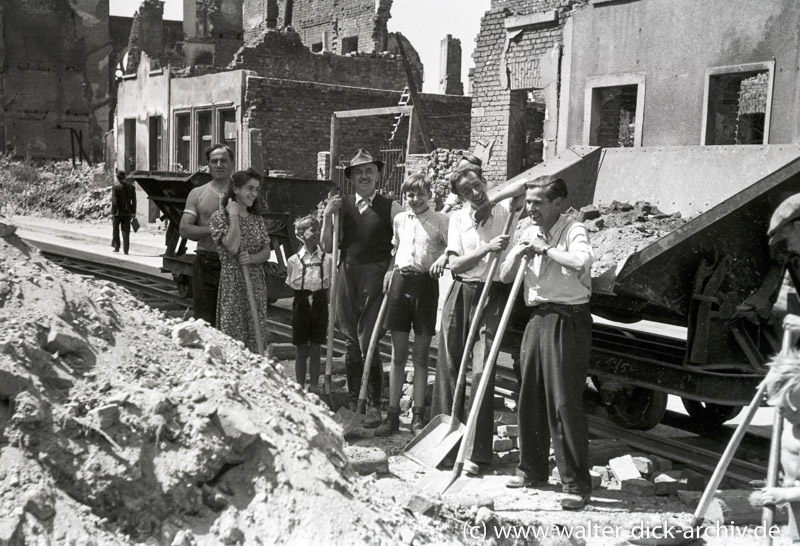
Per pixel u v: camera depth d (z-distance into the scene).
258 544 3.62
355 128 28.48
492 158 21.88
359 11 40.22
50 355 3.91
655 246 5.85
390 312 6.81
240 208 6.51
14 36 51.84
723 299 6.05
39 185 38.50
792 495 3.80
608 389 7.02
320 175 26.86
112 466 3.66
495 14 21.61
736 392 5.90
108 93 54.12
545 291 5.46
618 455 6.38
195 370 4.20
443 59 37.91
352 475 4.34
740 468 5.92
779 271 6.09
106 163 37.28
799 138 13.30
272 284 11.67
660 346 7.04
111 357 4.11
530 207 5.43
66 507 3.50
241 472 3.84
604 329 7.81
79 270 17.02
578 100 17.25
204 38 42.72
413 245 6.73
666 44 15.31
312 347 7.46
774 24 13.62
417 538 3.95
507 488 5.63
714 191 7.21
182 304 12.79
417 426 6.85
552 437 5.45
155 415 3.82
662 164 7.66
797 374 3.82
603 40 16.55
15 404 3.64
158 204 13.62
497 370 8.50
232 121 28.41
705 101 14.70
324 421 4.65
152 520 3.64
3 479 3.48
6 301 4.08
